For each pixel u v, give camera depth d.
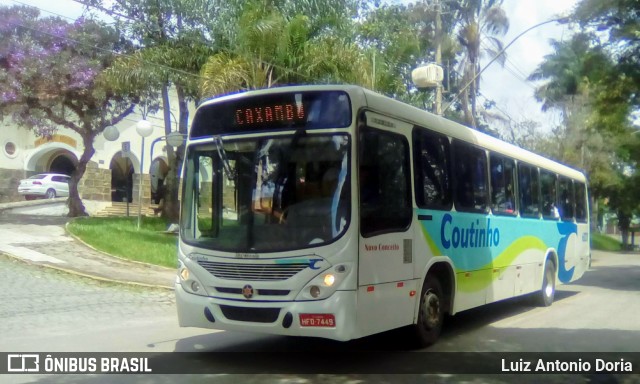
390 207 8.05
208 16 19.70
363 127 7.63
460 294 9.96
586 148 41.16
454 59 34.25
